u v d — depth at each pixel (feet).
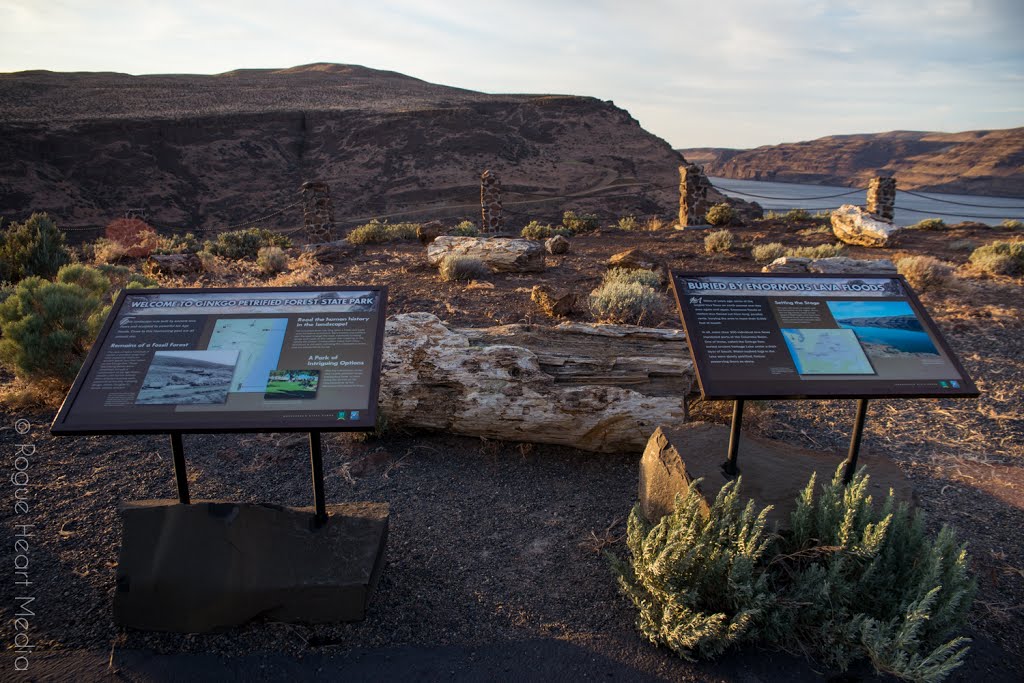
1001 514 14.79
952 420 20.51
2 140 307.17
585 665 10.02
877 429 19.75
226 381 10.79
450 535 13.73
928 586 9.70
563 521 14.40
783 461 13.14
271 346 11.28
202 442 18.04
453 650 10.34
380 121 421.18
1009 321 30.73
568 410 17.22
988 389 23.09
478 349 17.94
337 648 10.34
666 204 348.59
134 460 16.75
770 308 12.55
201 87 567.59
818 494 12.09
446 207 327.88
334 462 16.88
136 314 11.69
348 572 10.73
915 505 12.07
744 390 11.48
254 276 44.47
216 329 11.52
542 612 11.37
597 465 17.12
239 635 10.60
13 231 41.75
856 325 12.45
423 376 17.84
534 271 42.78
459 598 11.69
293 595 10.61
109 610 11.17
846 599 10.18
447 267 39.40
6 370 23.02
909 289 13.06
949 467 17.22
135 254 55.52
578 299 32.45
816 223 84.53
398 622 10.98
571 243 66.18
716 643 9.97
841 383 11.62
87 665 9.85
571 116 485.56
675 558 9.96
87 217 286.25
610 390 17.30
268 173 370.94
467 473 16.53
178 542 10.75
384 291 12.12
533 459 17.38
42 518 13.87
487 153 410.93
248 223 307.17
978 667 10.19
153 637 10.52
